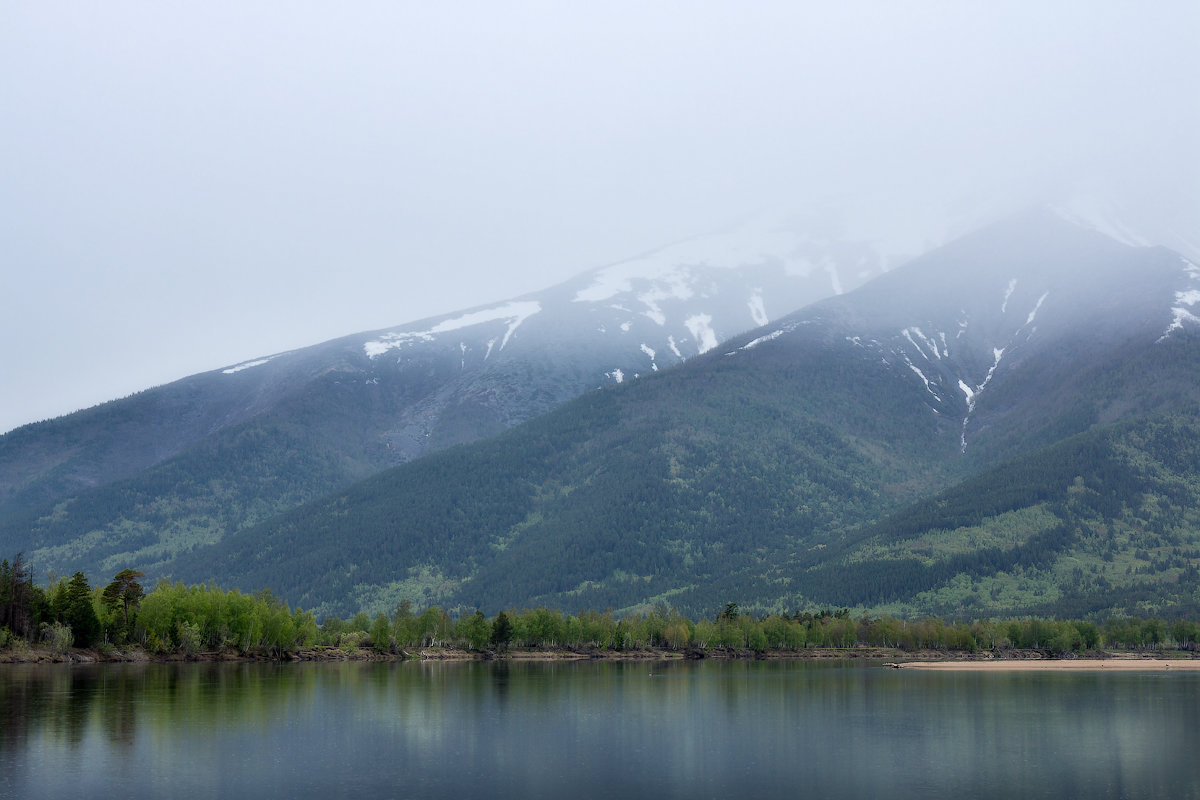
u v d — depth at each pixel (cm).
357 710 14425
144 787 9231
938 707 15788
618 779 9800
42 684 16588
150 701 14588
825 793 9294
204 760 10450
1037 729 13262
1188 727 13475
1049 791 9419
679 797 9088
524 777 9850
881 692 18425
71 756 10525
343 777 9744
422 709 14750
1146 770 10388
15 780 9456
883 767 10481
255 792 9100
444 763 10494
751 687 19325
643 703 16025
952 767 10506
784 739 12262
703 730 12988
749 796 9150
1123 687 19900
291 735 12031
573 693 17625
